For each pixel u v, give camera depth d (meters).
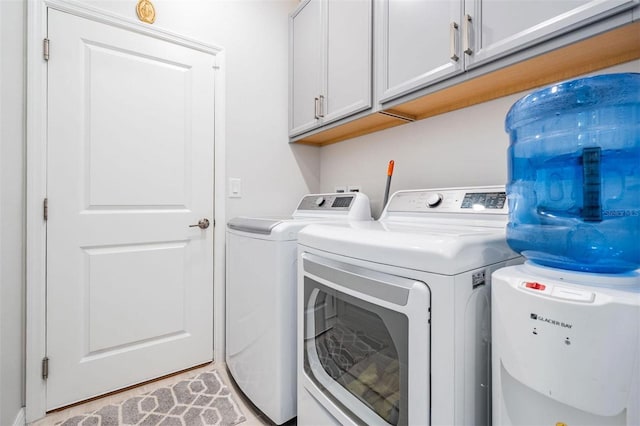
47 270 1.43
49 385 1.43
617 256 0.63
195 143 1.86
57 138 1.46
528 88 1.22
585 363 0.51
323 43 1.83
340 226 1.17
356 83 1.59
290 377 1.26
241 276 1.51
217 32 1.93
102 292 1.57
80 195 1.52
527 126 0.83
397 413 0.77
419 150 1.69
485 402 0.75
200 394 1.57
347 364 0.96
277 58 2.19
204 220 1.88
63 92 1.47
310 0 1.95
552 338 0.54
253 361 1.39
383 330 0.83
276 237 1.24
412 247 0.72
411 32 1.31
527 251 0.74
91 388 1.53
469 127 1.46
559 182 0.73
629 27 0.79
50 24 1.43
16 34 1.31
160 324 1.73
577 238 0.67
